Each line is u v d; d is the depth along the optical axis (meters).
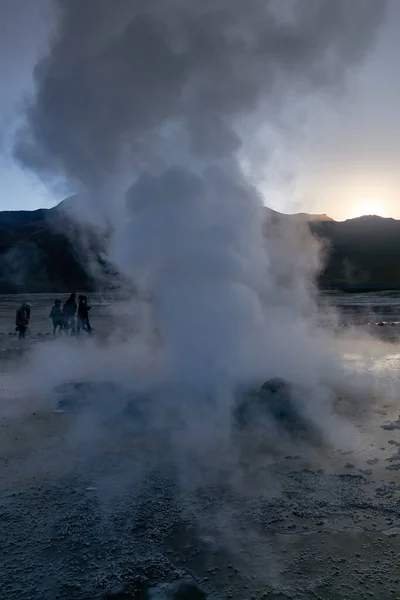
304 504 4.44
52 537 3.96
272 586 3.35
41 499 4.60
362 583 3.36
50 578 3.47
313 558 3.65
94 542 3.89
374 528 4.04
